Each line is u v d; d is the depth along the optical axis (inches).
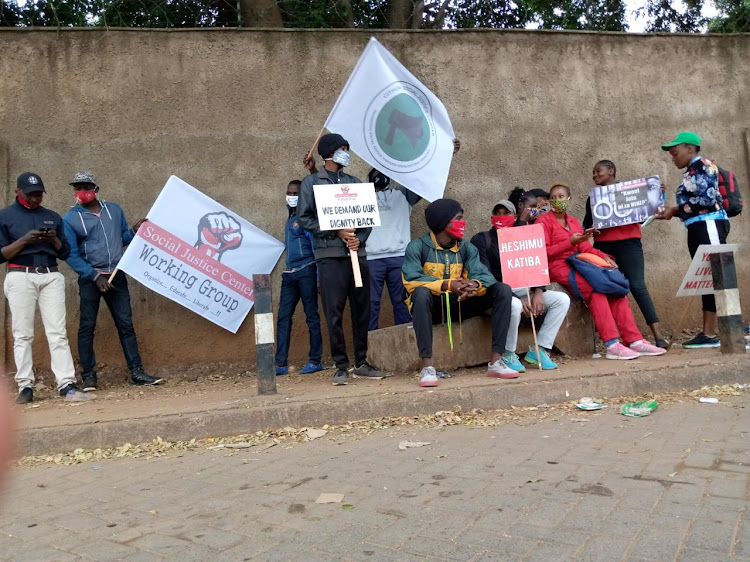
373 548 95.5
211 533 104.8
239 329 265.7
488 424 166.9
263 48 274.4
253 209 270.5
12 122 257.9
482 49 289.9
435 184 244.1
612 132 297.9
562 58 296.5
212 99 270.4
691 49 306.2
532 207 237.1
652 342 283.0
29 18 302.0
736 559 85.4
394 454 144.3
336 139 209.0
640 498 108.5
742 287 299.0
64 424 168.7
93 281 233.5
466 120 287.3
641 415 165.6
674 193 300.7
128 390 233.8
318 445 156.6
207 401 193.0
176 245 251.3
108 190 262.7
